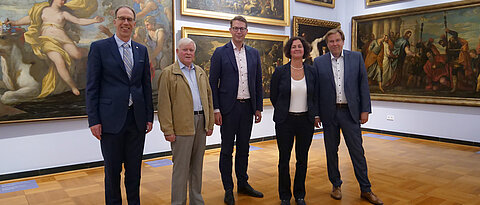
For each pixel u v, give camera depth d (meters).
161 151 6.96
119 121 3.24
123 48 3.37
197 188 3.78
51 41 5.59
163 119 3.48
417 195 4.41
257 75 4.53
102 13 6.06
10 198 4.47
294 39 3.76
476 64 7.61
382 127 9.64
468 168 5.81
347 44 10.39
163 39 6.80
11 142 5.38
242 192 4.52
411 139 8.74
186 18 7.21
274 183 5.01
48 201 4.35
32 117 5.49
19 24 5.32
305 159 3.95
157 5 6.69
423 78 8.55
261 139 8.65
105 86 3.27
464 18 7.77
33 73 5.46
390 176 5.32
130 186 3.48
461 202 4.16
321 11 9.82
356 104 4.13
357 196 4.40
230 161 4.32
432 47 8.35
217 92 4.30
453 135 8.13
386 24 9.25
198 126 3.68
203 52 7.41
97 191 4.77
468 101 7.73
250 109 4.40
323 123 4.27
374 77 9.66
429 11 8.34
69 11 5.73
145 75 3.54
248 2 8.09
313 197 4.38
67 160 5.89
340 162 6.25
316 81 3.97
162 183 5.11
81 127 6.02
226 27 7.83
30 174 5.54
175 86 3.50
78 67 5.86
